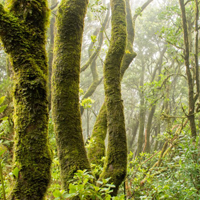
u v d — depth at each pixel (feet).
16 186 3.84
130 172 12.21
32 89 4.25
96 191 4.58
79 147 5.89
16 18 4.42
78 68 6.41
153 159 16.90
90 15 29.63
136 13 17.56
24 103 4.24
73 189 4.00
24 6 4.51
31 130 4.15
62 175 5.61
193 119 14.93
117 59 8.41
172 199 9.11
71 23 6.34
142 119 40.52
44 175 4.03
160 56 42.09
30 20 4.53
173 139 14.83
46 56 4.79
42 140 4.21
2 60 34.32
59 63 6.18
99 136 10.02
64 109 5.94
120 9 9.29
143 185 11.75
